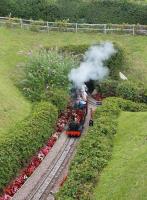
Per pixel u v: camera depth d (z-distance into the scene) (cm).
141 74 5356
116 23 6297
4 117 3806
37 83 4556
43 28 6000
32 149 3522
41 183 3334
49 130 3859
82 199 2742
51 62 4731
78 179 2967
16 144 3347
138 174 2923
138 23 6222
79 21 6319
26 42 5638
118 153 3328
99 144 3406
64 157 3712
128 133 3644
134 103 4459
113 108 4150
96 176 2998
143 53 5672
